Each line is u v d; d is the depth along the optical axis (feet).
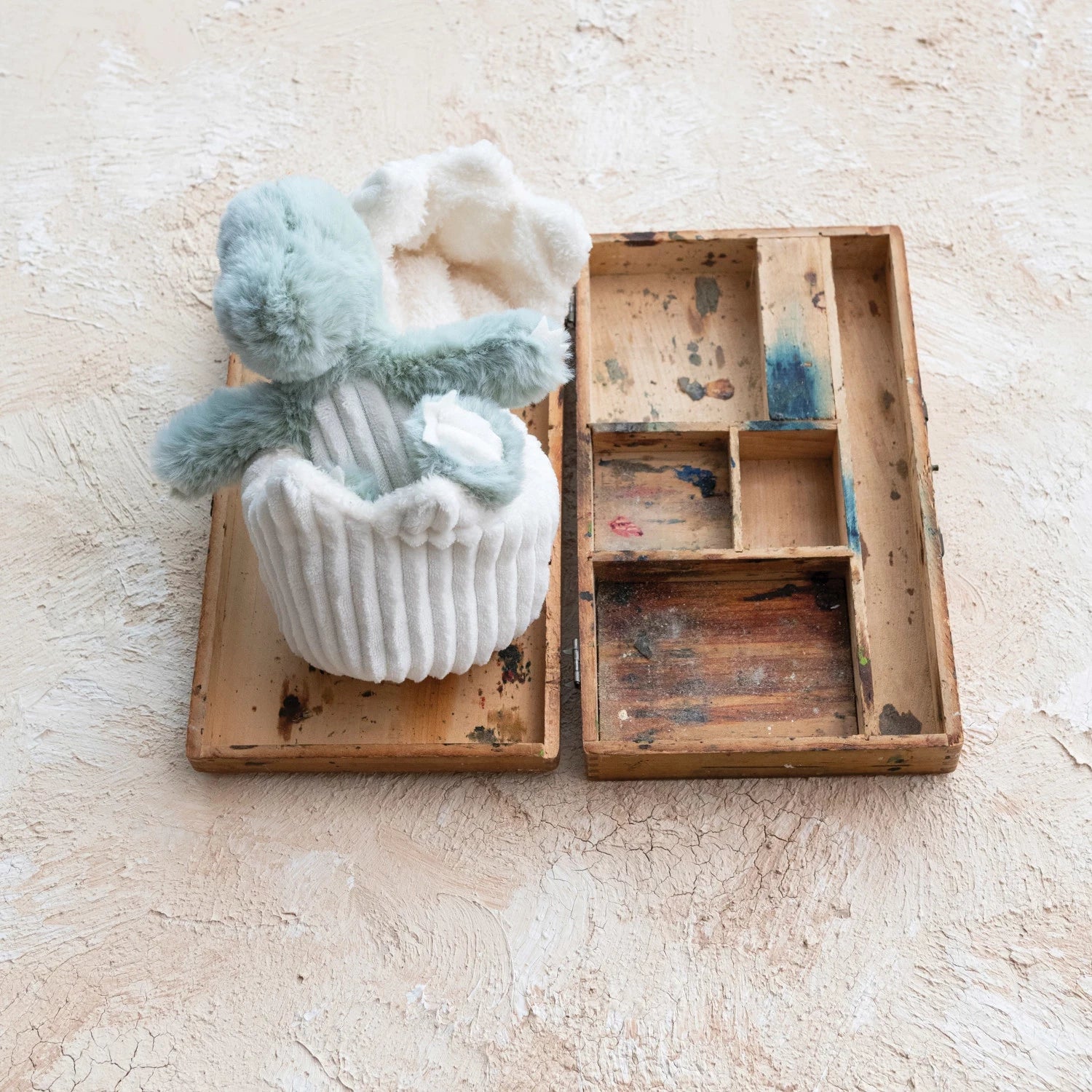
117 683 4.52
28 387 5.01
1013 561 4.58
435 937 4.15
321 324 3.47
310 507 3.50
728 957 4.09
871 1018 4.00
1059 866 4.16
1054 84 5.49
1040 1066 3.93
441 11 5.71
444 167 4.09
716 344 4.92
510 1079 3.98
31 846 4.31
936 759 4.11
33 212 5.35
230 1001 4.10
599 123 5.49
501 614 3.89
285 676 4.36
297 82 5.62
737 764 4.15
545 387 3.69
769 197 5.30
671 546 4.53
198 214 5.33
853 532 4.34
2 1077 4.04
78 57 5.68
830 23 5.65
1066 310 5.02
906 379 4.59
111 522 4.77
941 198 5.27
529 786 4.32
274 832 4.30
